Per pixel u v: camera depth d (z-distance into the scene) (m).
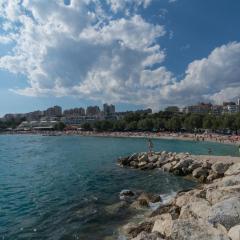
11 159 64.81
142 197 27.53
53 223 22.22
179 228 14.12
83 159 63.09
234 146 94.00
